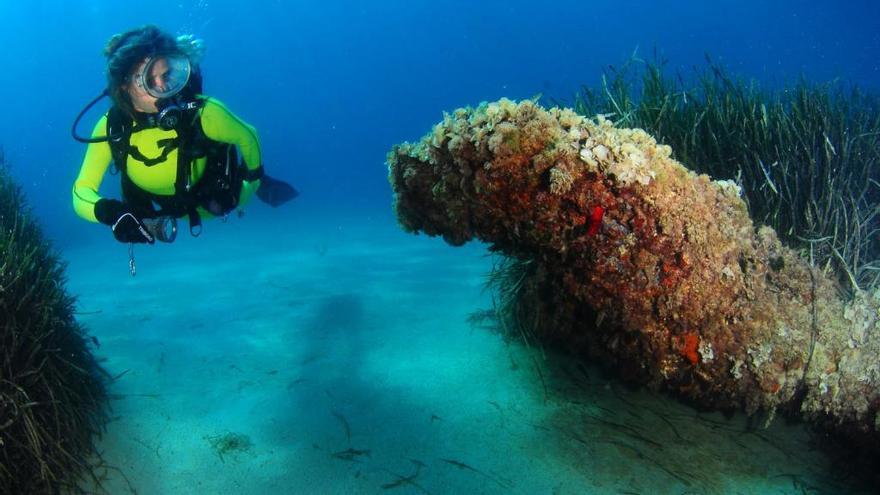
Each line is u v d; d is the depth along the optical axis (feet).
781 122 12.05
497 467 8.30
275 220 44.24
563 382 10.12
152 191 10.09
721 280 7.38
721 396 8.07
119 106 9.31
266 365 12.21
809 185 11.10
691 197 7.25
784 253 8.36
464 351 11.76
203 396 10.91
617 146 6.74
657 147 7.27
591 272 7.35
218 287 20.03
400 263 22.33
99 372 11.46
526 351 11.21
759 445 8.45
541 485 7.91
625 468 8.13
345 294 17.39
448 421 9.46
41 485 7.92
